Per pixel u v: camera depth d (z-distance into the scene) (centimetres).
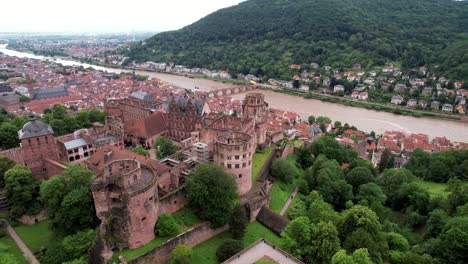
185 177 11931
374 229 10644
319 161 16938
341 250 8569
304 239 9912
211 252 10462
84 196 10094
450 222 10969
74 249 9331
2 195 12225
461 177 17112
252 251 9462
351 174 16525
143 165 10944
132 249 9394
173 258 9331
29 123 13788
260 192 13050
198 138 17788
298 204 14225
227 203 11050
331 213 11694
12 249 10381
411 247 11712
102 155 13675
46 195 10356
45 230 11425
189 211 11225
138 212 9269
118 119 19150
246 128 16162
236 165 12425
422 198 14388
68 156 15438
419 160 19100
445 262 10300
